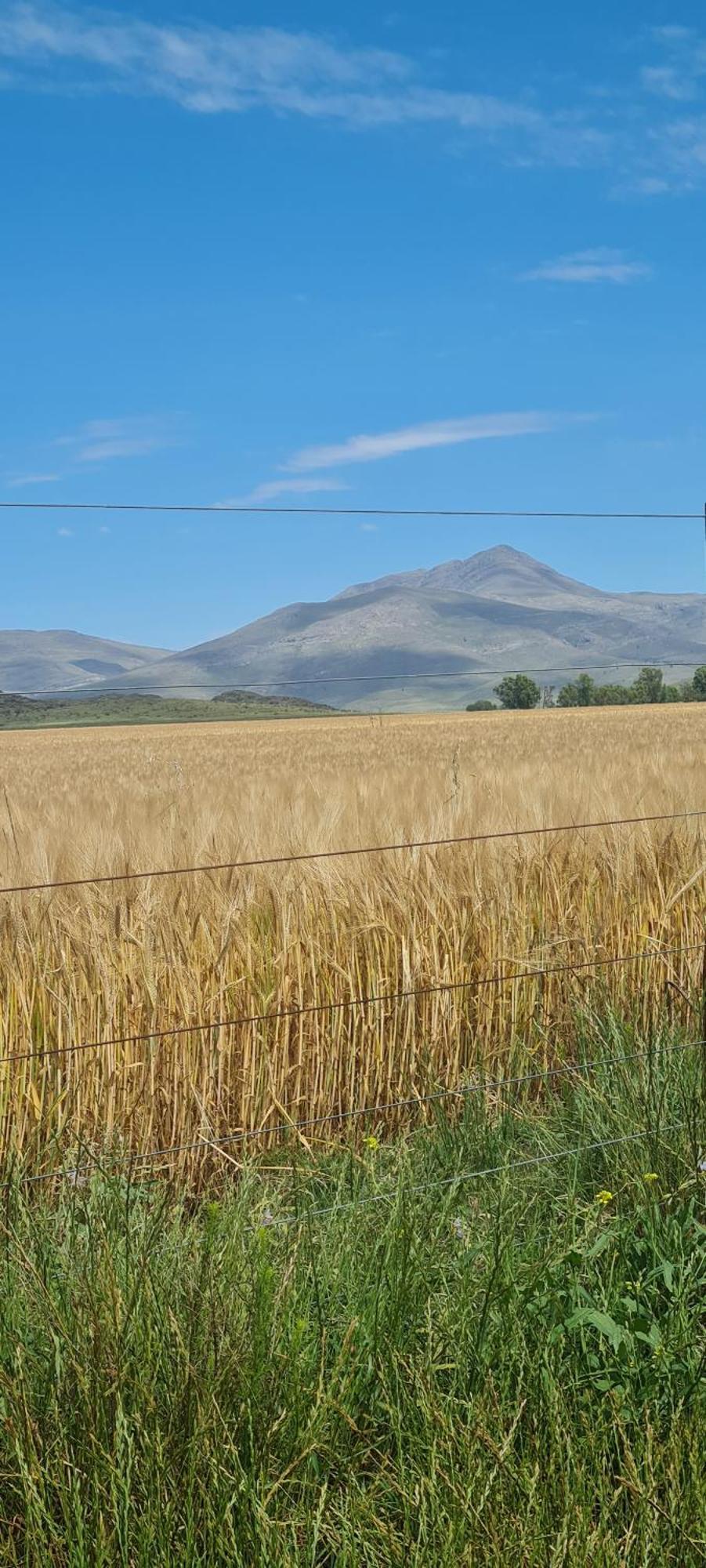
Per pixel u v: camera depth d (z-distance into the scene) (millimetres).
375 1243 3262
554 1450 2500
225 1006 5203
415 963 5645
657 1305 3146
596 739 29656
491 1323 2932
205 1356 2643
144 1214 3432
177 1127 5102
